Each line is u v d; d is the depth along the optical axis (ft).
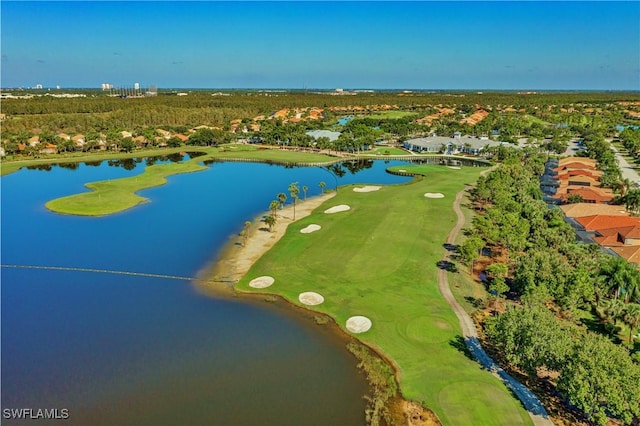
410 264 207.41
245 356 143.13
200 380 131.75
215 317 167.43
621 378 104.37
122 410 120.16
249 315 168.35
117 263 220.02
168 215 301.84
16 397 125.29
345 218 279.08
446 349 144.05
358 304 172.65
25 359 142.31
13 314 171.22
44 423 115.65
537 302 156.35
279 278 196.34
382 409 119.03
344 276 196.03
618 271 170.81
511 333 124.88
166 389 127.95
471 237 219.00
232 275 202.90
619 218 266.16
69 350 147.13
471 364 136.36
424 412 117.60
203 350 146.61
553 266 177.68
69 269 213.66
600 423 103.91
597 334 147.02
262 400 123.03
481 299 177.58
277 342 150.71
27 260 224.74
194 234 262.06
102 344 150.61
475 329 155.33
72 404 122.62
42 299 183.73
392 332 154.30
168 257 226.79
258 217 295.07
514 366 135.23
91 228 274.98
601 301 171.12
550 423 112.37
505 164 416.67
